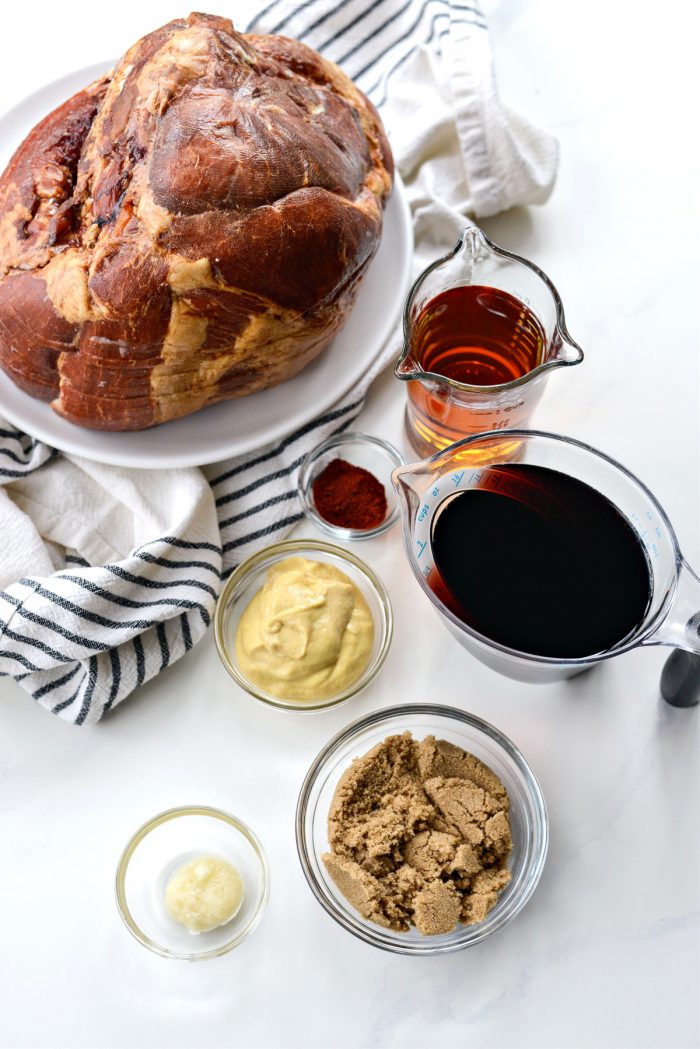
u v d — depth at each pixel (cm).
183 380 69
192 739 71
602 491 67
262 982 66
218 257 63
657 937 67
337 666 70
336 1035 66
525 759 69
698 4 91
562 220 84
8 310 67
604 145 86
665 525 64
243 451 73
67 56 88
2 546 71
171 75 65
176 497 73
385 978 66
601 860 69
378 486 75
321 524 74
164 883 68
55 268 65
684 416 78
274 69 69
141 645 70
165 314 65
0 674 70
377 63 85
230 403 75
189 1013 66
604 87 88
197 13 69
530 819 68
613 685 72
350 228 66
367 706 72
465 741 70
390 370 79
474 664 72
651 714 71
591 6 90
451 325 72
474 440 65
